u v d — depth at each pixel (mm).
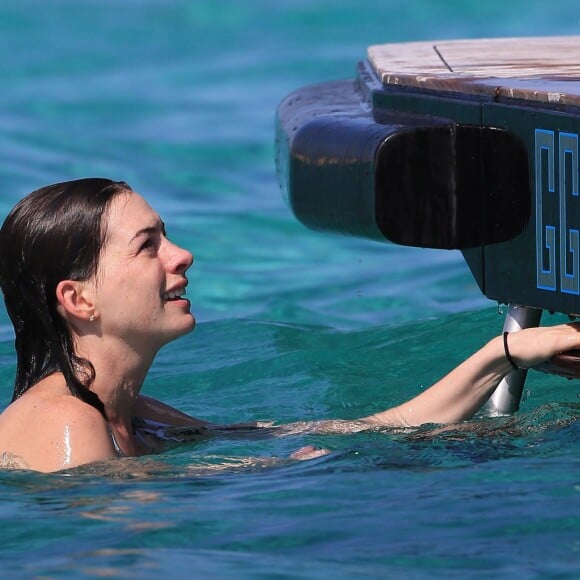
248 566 8875
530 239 12016
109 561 9055
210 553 9164
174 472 11188
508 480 10469
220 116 35375
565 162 11477
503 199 12188
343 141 12656
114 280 11398
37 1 46656
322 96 15906
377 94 13945
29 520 9930
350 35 43688
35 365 11844
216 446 12414
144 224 11562
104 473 11094
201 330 17953
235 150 32281
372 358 16312
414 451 11508
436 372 15586
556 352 11828
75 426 11258
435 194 12102
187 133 33656
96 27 44281
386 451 11562
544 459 11039
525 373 12930
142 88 38156
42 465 11156
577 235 11406
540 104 11820
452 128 12062
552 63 14555
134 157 31547
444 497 10133
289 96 16859
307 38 43375
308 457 11641
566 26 43781
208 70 40219
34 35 43438
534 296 12047
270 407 14500
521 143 11977
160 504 10258
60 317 11547
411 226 12055
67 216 11359
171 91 37938
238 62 41031
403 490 10359
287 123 15062
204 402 14789
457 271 23000
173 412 13328
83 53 41812
